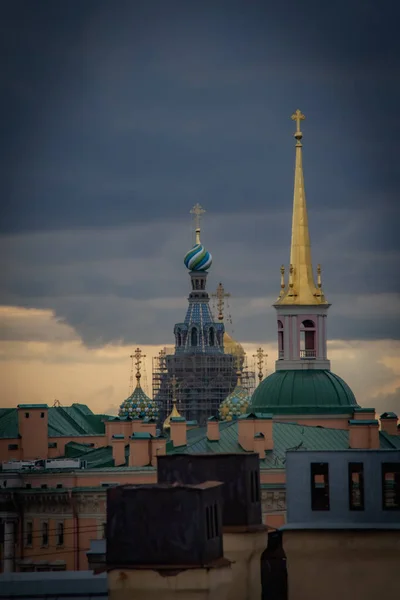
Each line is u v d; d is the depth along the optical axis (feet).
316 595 651.66
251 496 597.93
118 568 537.24
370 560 652.89
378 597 650.84
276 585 652.48
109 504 540.93
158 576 535.19
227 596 549.54
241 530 591.37
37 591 653.30
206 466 595.06
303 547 652.89
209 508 545.03
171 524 537.24
